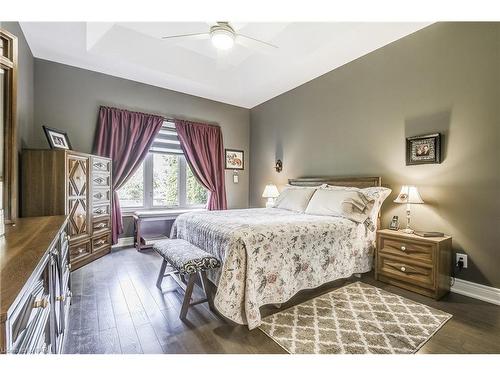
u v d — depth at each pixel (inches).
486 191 91.4
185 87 174.6
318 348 63.2
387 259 104.0
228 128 208.2
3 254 41.2
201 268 78.1
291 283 84.0
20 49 107.9
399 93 117.3
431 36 106.1
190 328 72.2
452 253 99.2
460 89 97.7
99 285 101.3
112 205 151.7
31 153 108.0
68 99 141.6
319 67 147.3
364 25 108.0
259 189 210.7
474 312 81.3
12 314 26.4
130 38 131.7
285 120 184.7
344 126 142.9
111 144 150.9
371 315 79.2
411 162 111.7
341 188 124.8
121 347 63.2
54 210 108.7
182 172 190.4
